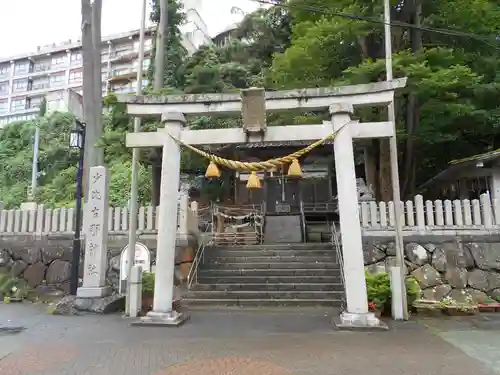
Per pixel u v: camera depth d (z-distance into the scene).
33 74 57.97
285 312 9.57
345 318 7.75
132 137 8.77
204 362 5.62
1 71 59.75
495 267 10.59
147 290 9.84
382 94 8.31
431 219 11.09
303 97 8.52
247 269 12.05
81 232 12.31
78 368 5.41
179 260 11.75
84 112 14.14
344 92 8.39
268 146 18.53
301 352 6.09
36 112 52.66
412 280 9.48
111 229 12.23
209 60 23.58
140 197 20.88
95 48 14.40
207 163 17.55
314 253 12.71
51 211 12.80
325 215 20.03
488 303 9.85
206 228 18.25
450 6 12.45
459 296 10.36
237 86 23.09
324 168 21.11
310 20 13.80
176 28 25.08
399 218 9.08
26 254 12.50
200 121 16.70
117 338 7.05
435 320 8.49
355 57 13.96
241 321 8.52
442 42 13.38
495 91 13.35
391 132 8.16
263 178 21.31
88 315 9.18
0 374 5.19
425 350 6.16
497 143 16.17
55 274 12.11
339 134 8.23
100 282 9.83
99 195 10.13
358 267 7.87
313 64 13.30
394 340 6.79
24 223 12.79
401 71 11.09
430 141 13.96
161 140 8.73
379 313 8.70
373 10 12.33
